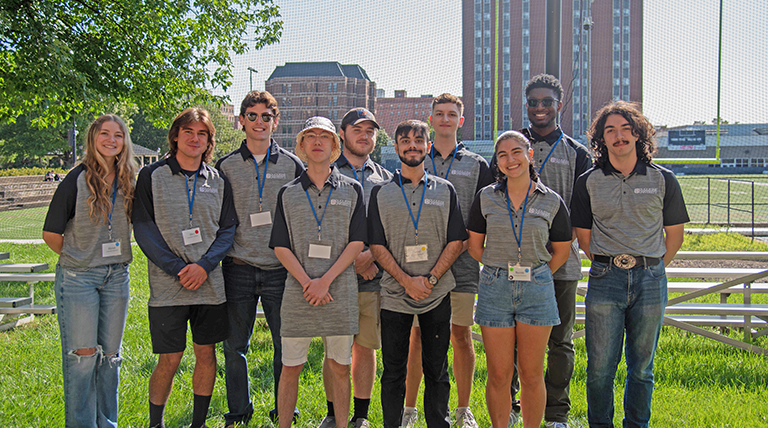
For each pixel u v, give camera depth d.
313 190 2.75
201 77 9.94
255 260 3.00
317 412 3.17
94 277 2.62
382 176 3.30
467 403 3.03
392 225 2.69
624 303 2.56
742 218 14.41
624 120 2.52
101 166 2.63
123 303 2.74
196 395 2.85
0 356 4.11
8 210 22.20
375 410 3.17
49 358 4.05
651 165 2.61
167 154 2.90
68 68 7.30
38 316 5.63
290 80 52.81
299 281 2.64
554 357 2.94
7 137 33.66
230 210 2.96
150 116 9.70
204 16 9.84
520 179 2.55
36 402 3.16
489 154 17.08
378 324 3.04
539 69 45.34
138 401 3.23
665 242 2.70
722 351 4.29
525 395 2.61
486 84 46.56
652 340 2.56
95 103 8.48
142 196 2.72
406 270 2.68
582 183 2.73
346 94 53.44
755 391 3.39
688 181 31.36
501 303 2.57
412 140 2.61
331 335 2.66
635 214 2.56
